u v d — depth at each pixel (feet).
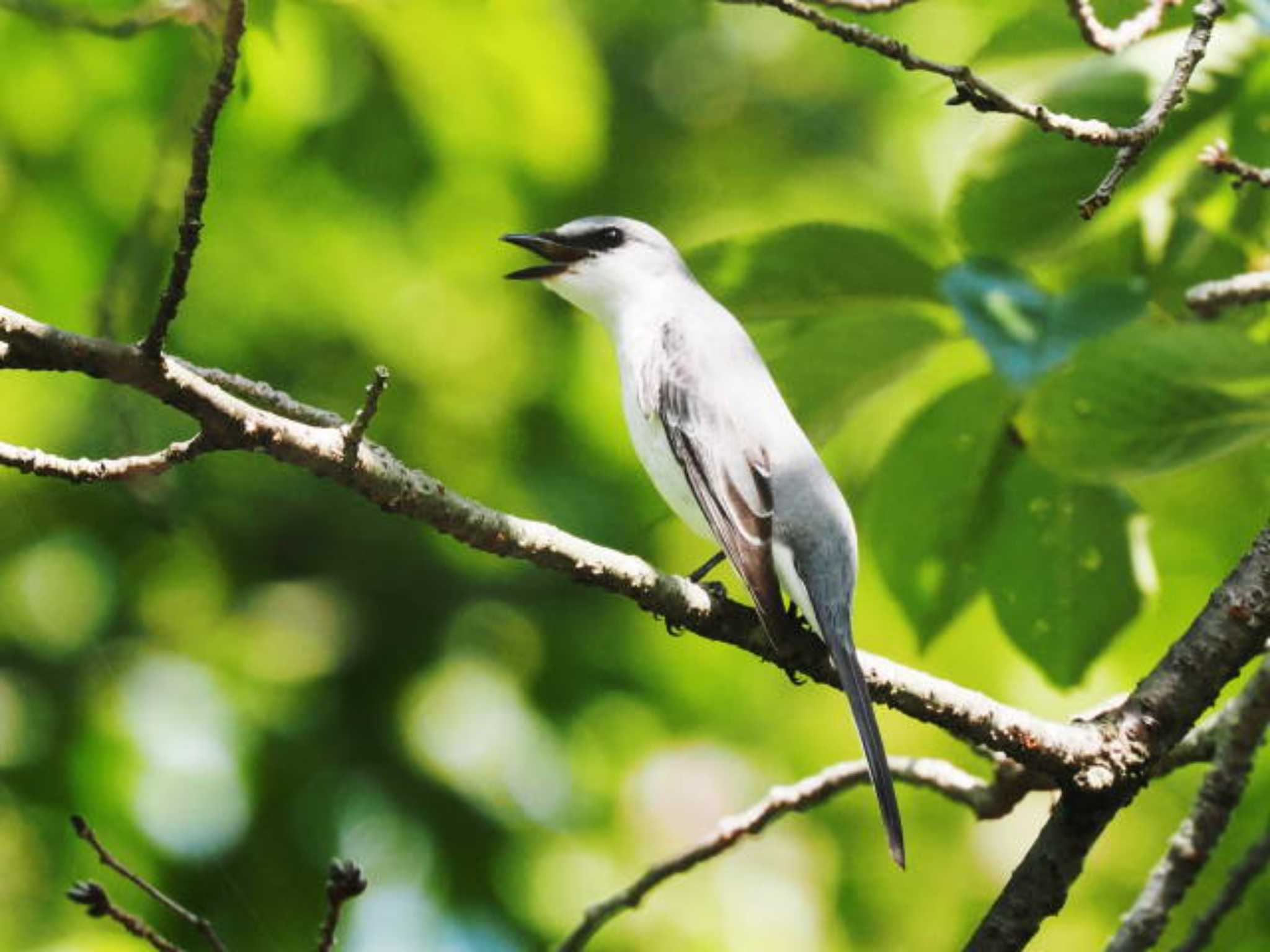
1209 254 26.16
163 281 37.63
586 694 43.37
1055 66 25.75
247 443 18.61
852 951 41.60
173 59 36.70
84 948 32.40
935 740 41.83
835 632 23.24
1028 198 24.49
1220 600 21.42
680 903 40.75
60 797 38.14
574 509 45.73
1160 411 22.44
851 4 20.27
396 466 19.61
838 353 23.20
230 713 40.63
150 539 43.86
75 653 41.81
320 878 39.34
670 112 52.13
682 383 29.91
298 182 42.70
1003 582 25.35
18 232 38.47
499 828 40.81
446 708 42.47
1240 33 24.99
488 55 37.60
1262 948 33.96
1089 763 21.11
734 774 42.37
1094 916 38.50
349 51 37.83
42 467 18.06
